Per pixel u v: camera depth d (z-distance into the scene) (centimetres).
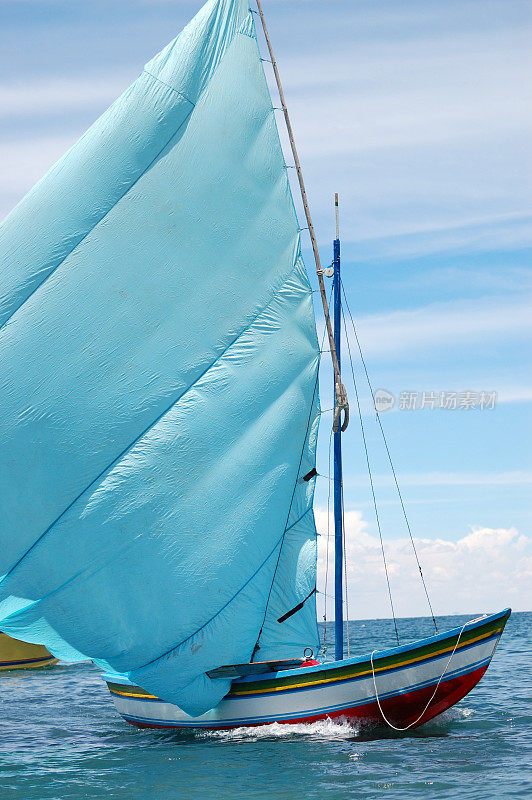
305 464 1809
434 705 1644
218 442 1725
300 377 1814
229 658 1697
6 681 3394
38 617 1617
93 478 1645
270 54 1888
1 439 1612
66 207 1691
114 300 1694
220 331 1759
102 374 1669
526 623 9219
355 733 1639
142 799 1230
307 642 1800
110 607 1633
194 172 1780
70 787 1321
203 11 1833
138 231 1728
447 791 1197
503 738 1570
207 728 1748
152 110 1762
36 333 1647
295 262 1844
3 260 1652
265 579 1756
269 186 1842
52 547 1617
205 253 1767
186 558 1681
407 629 9262
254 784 1284
